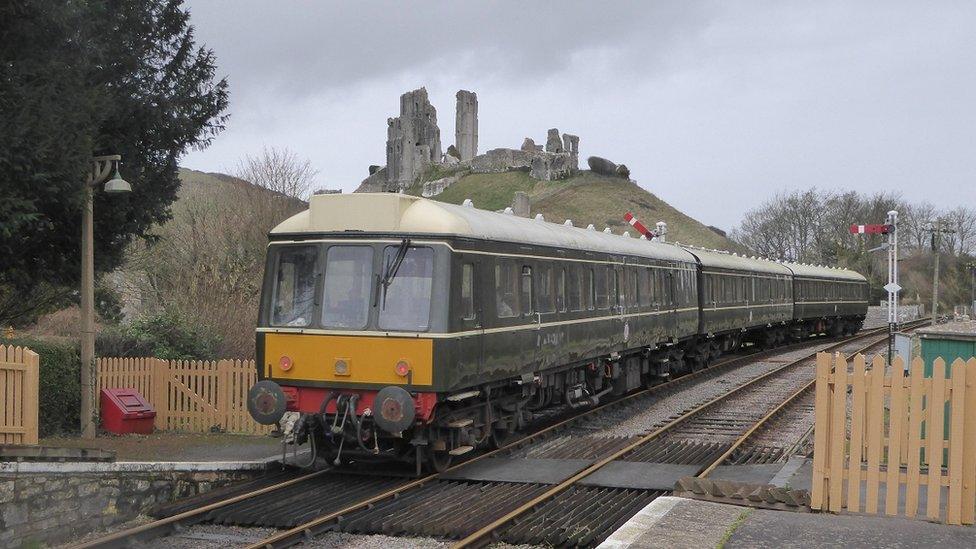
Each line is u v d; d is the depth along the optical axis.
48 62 12.45
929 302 81.25
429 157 124.12
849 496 8.09
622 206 101.62
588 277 16.08
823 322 44.50
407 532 8.75
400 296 10.91
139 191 15.49
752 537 7.29
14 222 11.87
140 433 14.70
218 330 20.02
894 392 7.94
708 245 95.44
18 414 11.03
